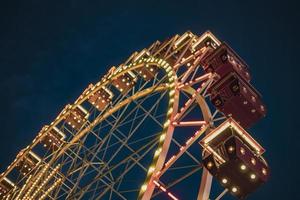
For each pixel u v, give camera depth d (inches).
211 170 838.5
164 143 933.2
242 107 986.1
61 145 1445.6
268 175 836.6
